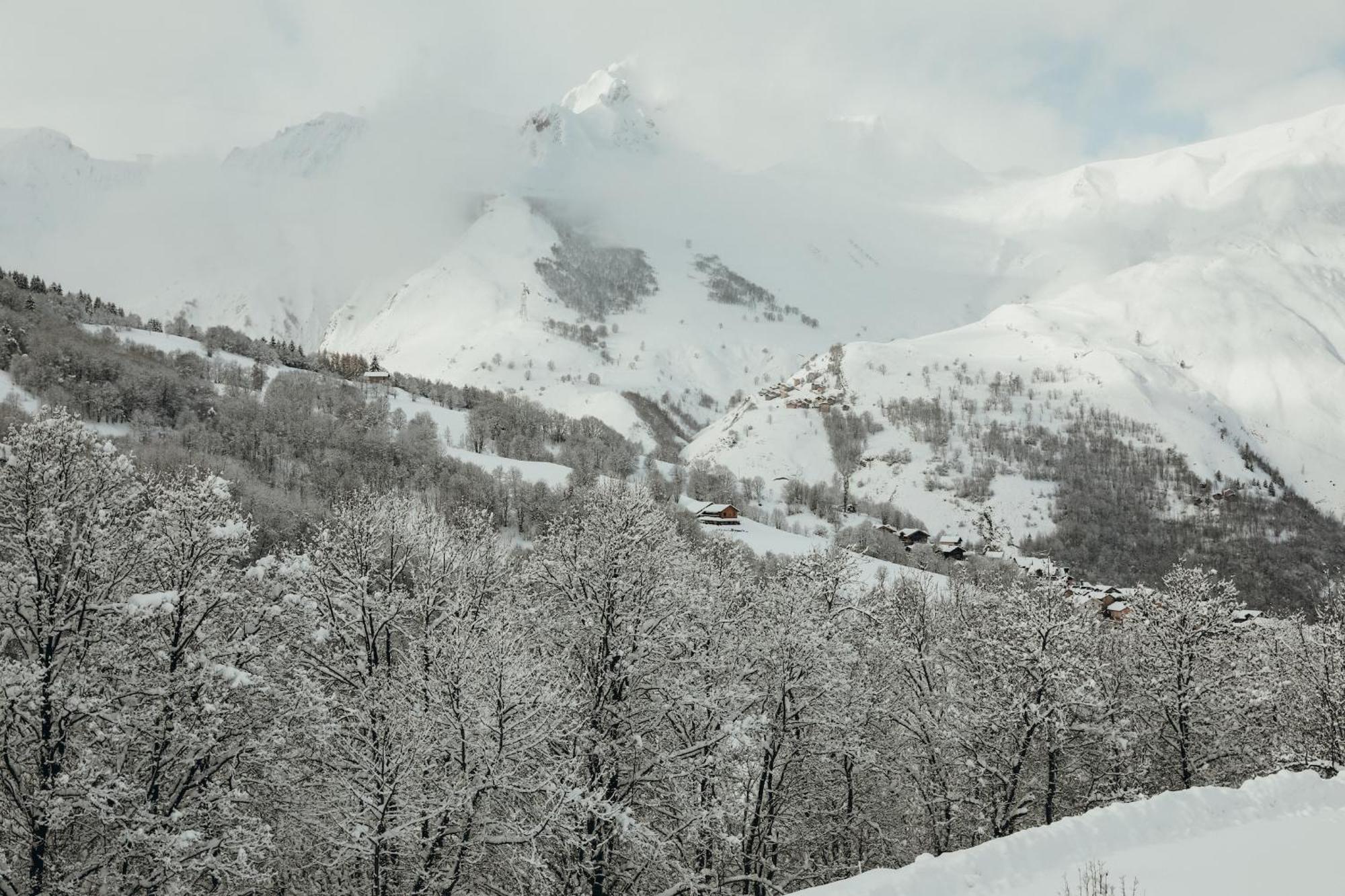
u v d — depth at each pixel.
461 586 36.19
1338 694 44.00
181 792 26.48
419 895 26.27
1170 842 21.17
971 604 48.22
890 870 18.78
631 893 31.38
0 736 23.91
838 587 42.31
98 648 25.77
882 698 41.66
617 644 31.47
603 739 30.16
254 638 28.45
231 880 25.70
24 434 25.84
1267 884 17.62
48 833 23.98
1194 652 42.44
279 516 78.31
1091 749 41.22
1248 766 45.81
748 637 35.38
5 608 25.17
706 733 34.22
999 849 19.84
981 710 38.19
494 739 27.47
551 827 26.47
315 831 29.66
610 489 34.53
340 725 29.92
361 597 34.91
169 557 27.59
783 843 36.97
